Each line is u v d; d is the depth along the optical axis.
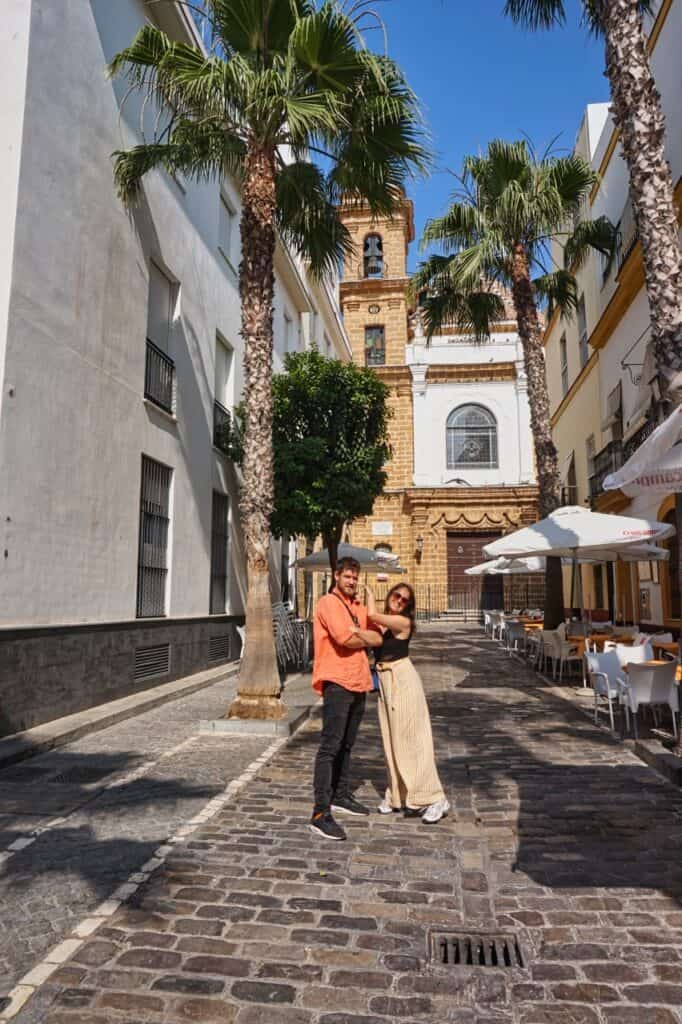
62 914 3.48
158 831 4.67
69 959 3.06
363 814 5.06
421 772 4.98
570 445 26.17
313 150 9.57
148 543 11.01
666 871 4.06
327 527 13.93
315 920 3.44
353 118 9.04
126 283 10.12
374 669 5.29
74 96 8.71
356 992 2.84
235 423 14.49
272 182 8.92
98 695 8.96
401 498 33.12
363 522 33.22
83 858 4.20
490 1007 2.76
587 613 20.75
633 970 3.01
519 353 34.12
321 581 25.91
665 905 3.63
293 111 7.77
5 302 7.33
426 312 17.00
